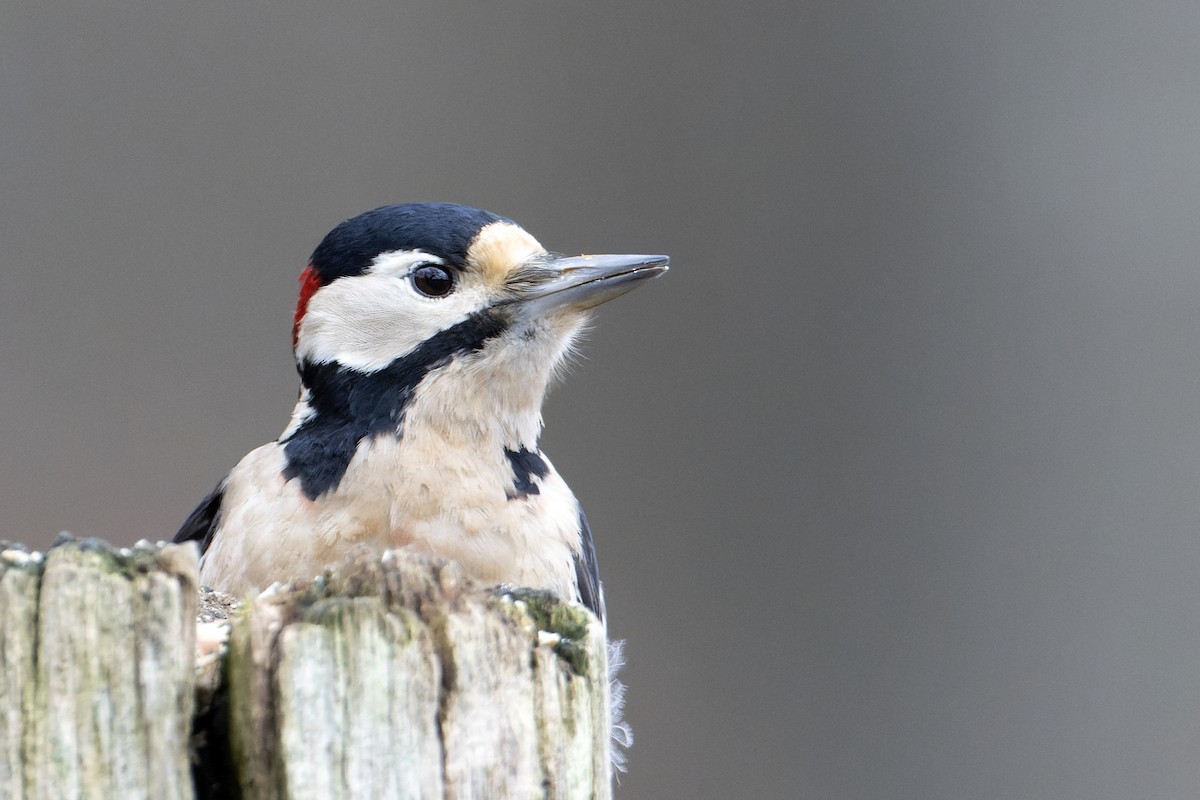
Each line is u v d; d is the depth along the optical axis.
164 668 3.69
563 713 4.13
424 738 3.87
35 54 14.87
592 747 4.20
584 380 14.69
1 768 3.60
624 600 14.27
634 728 13.95
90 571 3.68
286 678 3.79
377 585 4.01
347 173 15.39
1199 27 15.35
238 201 15.11
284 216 15.23
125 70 15.09
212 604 5.66
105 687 3.65
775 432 14.86
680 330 15.02
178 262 14.84
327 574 4.03
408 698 3.86
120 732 3.64
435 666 3.91
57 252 14.62
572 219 15.55
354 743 3.80
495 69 15.77
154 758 3.66
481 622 4.01
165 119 15.07
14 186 14.66
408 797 3.83
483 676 3.98
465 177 15.58
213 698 3.87
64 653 3.64
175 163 15.02
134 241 14.80
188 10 15.23
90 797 3.61
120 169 14.93
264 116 15.32
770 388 14.97
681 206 15.45
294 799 3.75
